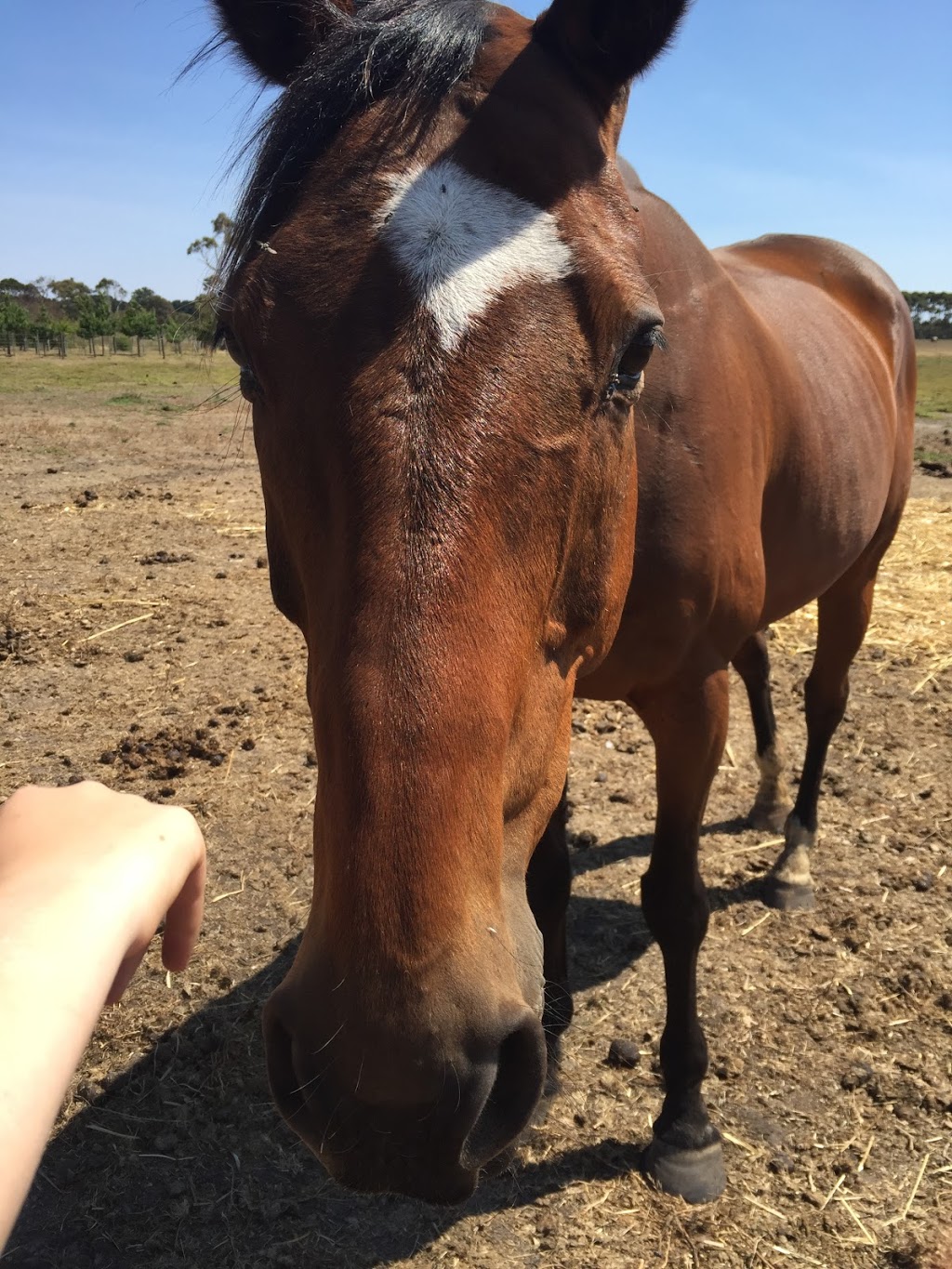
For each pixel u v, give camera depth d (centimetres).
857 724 461
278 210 148
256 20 176
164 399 1870
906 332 420
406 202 137
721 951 306
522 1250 210
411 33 152
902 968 297
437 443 124
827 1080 255
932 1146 236
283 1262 207
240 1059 260
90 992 66
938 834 370
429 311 129
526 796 142
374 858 111
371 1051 109
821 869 351
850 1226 215
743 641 243
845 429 308
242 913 318
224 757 414
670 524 210
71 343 4831
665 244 228
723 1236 213
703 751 229
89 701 464
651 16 163
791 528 283
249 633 551
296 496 137
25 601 589
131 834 78
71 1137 237
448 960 111
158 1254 208
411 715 114
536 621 135
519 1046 121
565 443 134
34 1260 206
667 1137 228
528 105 151
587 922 323
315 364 131
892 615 597
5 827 79
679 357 217
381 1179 118
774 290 330
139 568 666
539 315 133
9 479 968
